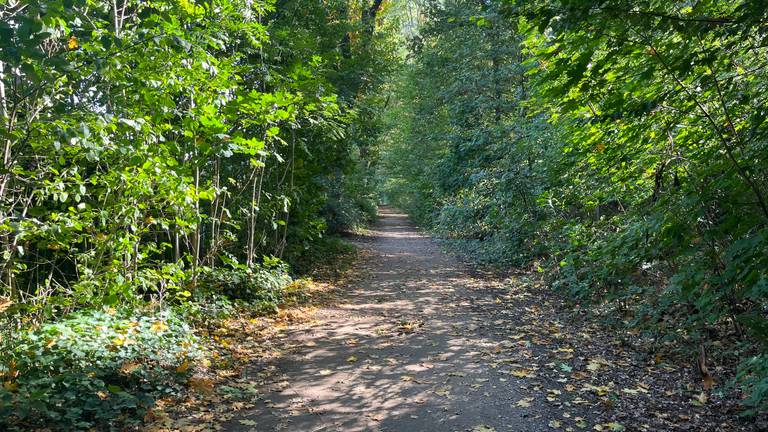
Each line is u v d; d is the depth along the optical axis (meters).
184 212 6.48
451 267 14.41
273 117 7.84
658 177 5.46
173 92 5.96
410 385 5.32
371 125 14.95
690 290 4.46
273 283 9.80
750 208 3.74
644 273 6.95
